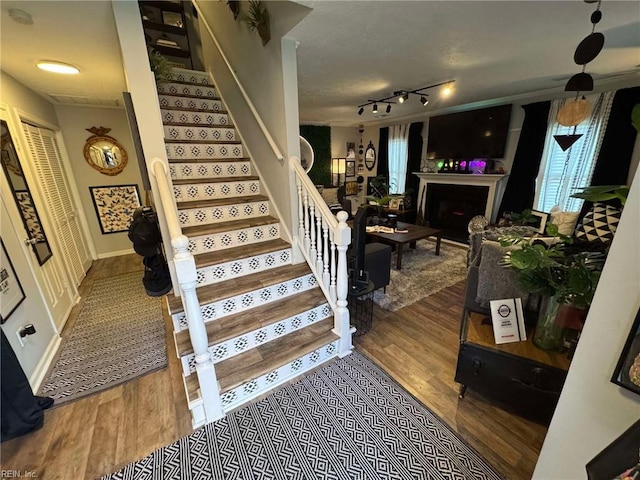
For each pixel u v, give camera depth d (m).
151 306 2.98
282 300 2.23
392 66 2.63
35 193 2.68
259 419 1.61
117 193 4.43
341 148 6.84
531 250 1.35
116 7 1.47
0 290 1.74
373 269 2.77
